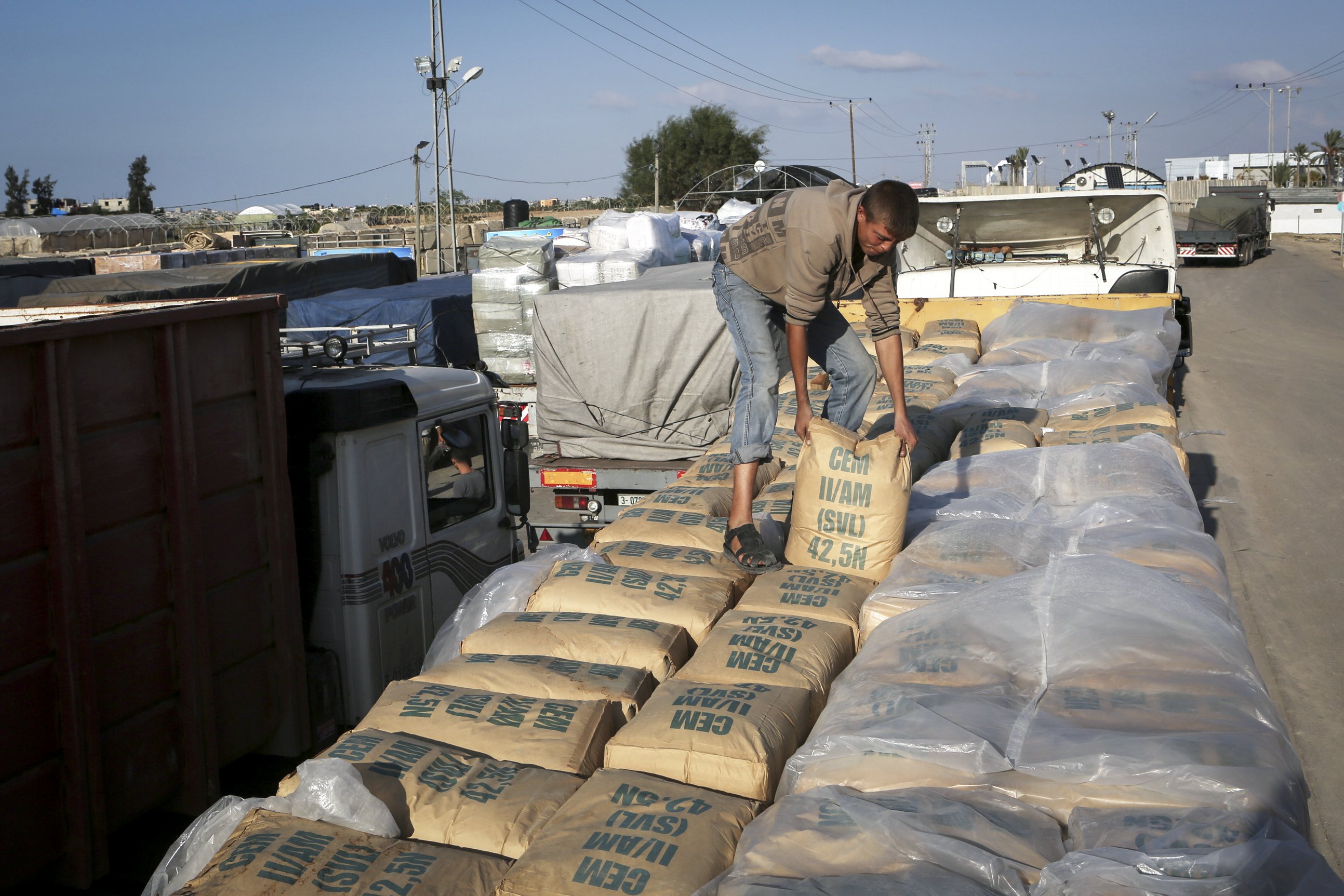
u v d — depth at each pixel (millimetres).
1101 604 2732
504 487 5523
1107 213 9984
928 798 2201
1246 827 1995
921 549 3518
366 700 4406
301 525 4414
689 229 15828
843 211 3225
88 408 3268
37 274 16922
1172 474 4098
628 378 7219
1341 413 12125
